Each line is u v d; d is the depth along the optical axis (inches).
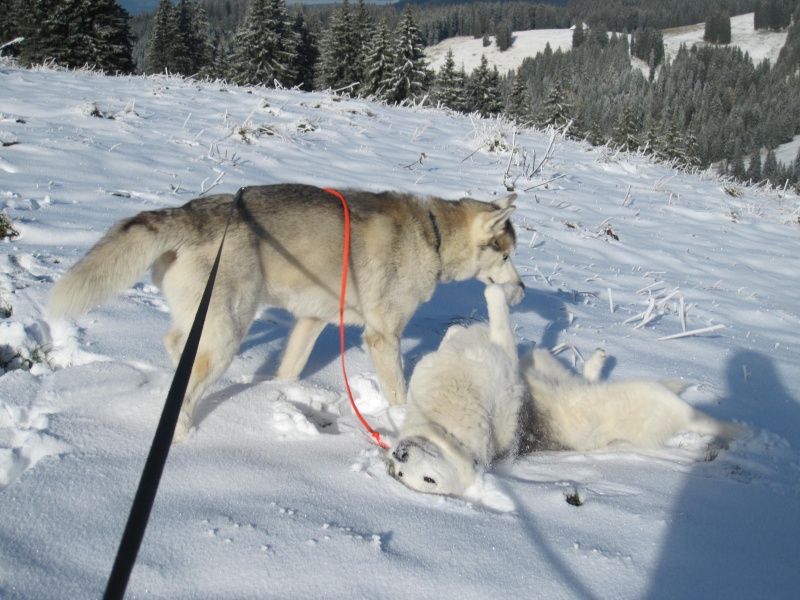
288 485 101.0
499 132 485.4
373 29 1483.8
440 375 121.6
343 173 326.6
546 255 285.4
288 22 1358.3
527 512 100.3
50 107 345.7
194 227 127.3
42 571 75.9
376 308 150.9
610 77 4330.7
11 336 136.3
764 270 334.0
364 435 126.0
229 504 93.5
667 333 211.9
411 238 157.4
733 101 4072.3
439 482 104.3
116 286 123.3
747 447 128.1
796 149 3449.8
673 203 439.8
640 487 112.0
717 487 113.8
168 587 75.3
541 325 203.9
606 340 197.0
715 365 187.0
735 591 84.2
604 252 310.0
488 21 6432.1
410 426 117.1
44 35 1087.6
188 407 117.1
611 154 581.0
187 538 84.0
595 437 134.1
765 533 100.6
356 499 99.0
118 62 1163.3
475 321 199.6
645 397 131.4
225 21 4707.2
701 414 130.7
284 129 384.8
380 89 1263.5
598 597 80.4
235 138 349.7
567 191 407.2
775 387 173.9
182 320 126.8
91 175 247.8
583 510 101.6
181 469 102.0
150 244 123.3
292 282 139.5
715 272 311.4
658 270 299.9
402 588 78.5
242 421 122.3
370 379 151.6
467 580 81.1
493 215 170.7
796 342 223.1
